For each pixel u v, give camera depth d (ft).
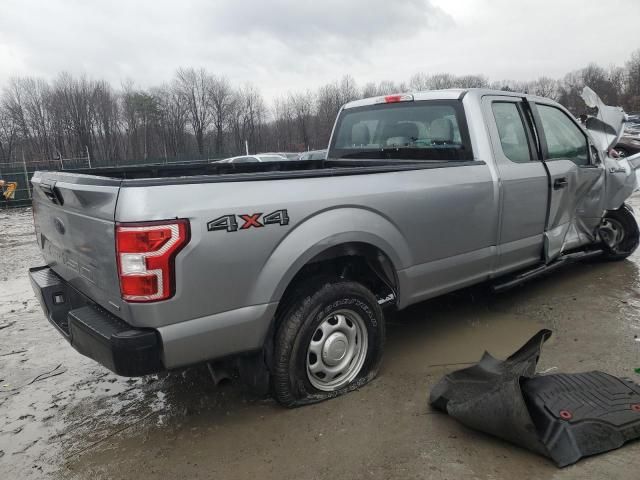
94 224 8.86
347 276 11.58
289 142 236.22
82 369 13.38
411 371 12.04
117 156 235.20
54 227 11.01
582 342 13.24
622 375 11.37
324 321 10.38
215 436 9.89
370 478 8.43
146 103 233.35
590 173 16.94
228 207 8.79
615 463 8.39
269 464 8.93
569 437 8.52
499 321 15.01
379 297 12.10
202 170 15.76
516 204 14.01
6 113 221.66
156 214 8.13
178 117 241.76
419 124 14.97
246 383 10.39
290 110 233.96
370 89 228.63
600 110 19.44
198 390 11.82
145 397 11.67
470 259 13.07
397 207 11.18
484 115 13.76
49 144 226.58
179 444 9.71
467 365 12.30
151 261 8.13
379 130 16.19
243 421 10.32
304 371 10.21
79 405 11.47
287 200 9.50
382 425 9.86
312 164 17.34
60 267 11.28
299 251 9.60
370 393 11.03
